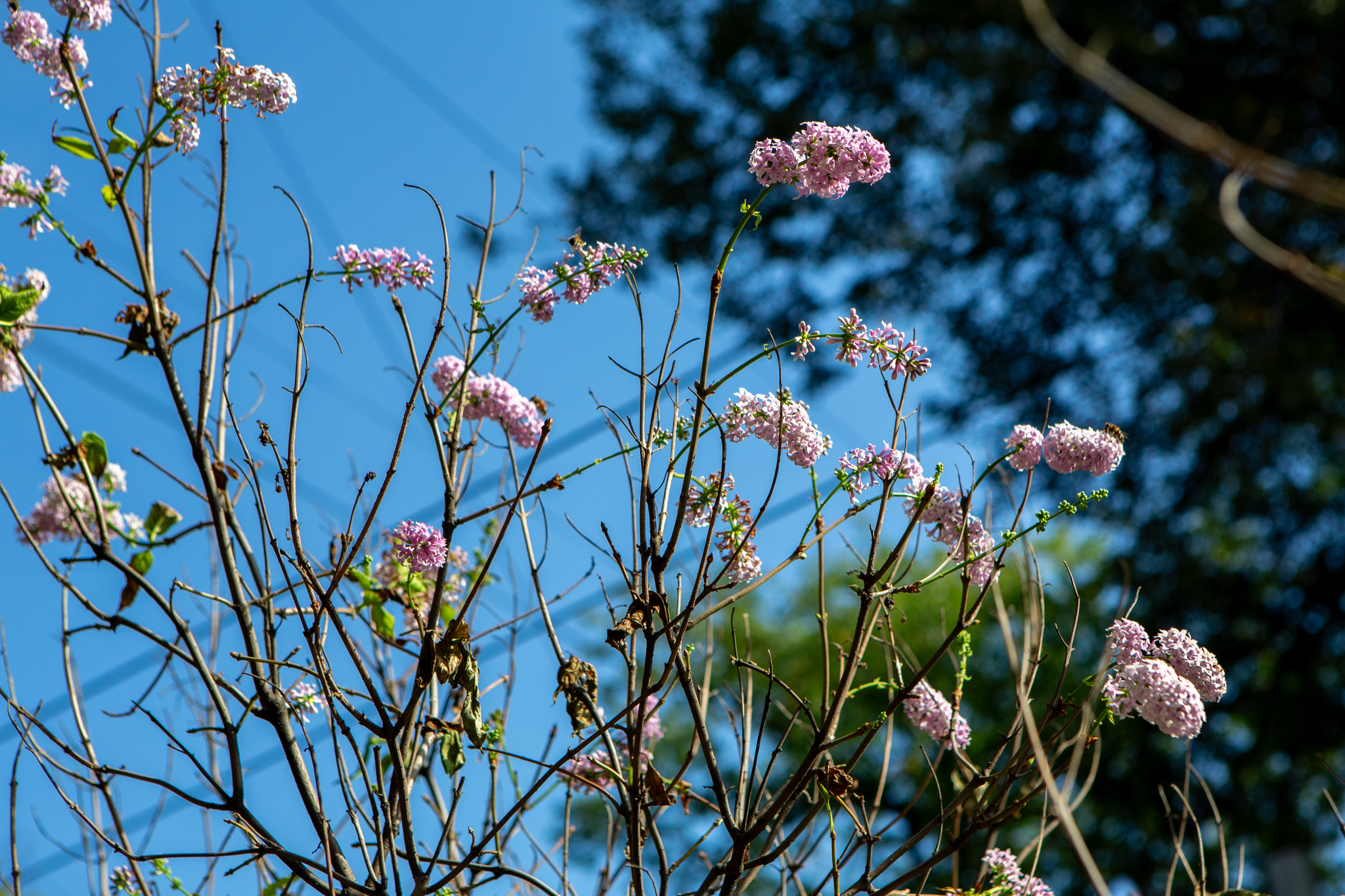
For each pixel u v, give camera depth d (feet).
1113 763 41.27
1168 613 45.50
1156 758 40.60
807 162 8.26
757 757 7.70
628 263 8.29
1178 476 48.47
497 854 7.41
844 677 7.30
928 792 26.18
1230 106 45.34
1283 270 5.98
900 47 53.06
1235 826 40.96
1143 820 40.14
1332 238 44.55
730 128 59.41
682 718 38.04
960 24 51.13
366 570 9.37
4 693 7.48
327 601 7.16
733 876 7.16
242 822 7.37
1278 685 43.83
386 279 8.62
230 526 8.57
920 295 56.24
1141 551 46.29
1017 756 7.56
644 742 10.07
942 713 8.68
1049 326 52.90
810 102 57.16
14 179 8.00
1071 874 40.24
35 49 8.41
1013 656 6.43
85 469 7.84
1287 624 45.52
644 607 7.13
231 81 8.35
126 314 8.13
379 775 7.26
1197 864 38.70
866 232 55.72
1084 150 51.60
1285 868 23.25
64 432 7.93
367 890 7.06
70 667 8.29
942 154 56.39
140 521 9.04
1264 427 47.06
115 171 8.29
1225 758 43.04
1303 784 42.47
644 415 7.52
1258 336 45.96
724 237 56.70
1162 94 46.85
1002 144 53.36
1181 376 47.88
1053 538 47.44
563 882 8.39
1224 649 45.50
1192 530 47.80
